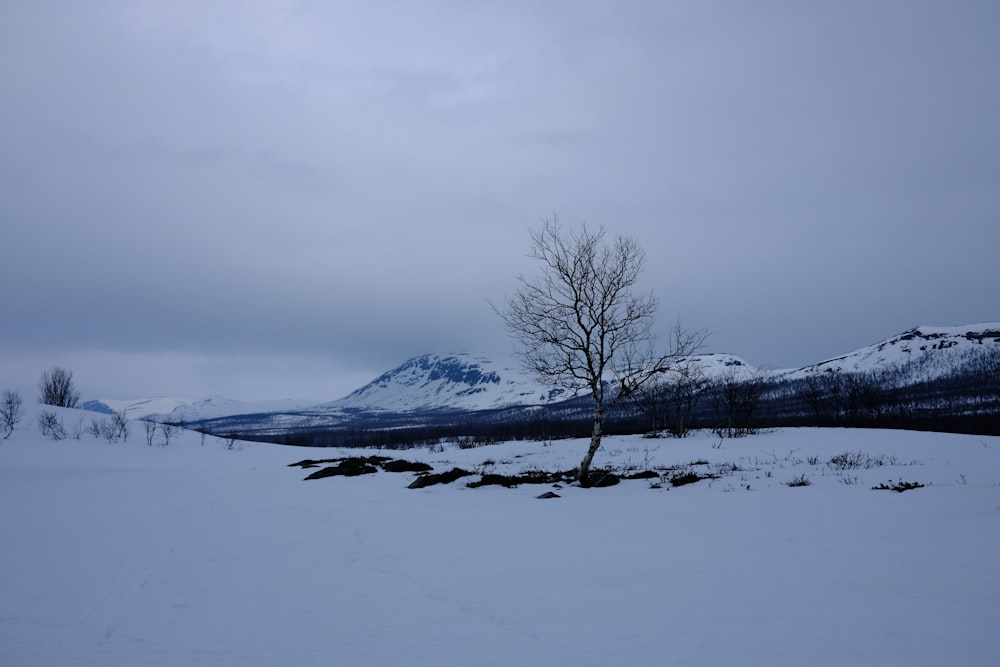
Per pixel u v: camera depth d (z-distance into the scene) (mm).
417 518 17438
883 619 7305
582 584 9648
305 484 28953
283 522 17250
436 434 138875
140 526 17031
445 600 9102
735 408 59750
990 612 7473
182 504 22094
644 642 6852
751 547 11836
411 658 6707
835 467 27734
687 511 16906
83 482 33125
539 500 20703
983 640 6516
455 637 7387
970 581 8852
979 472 24219
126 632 7969
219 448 76625
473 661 6520
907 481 21078
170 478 35344
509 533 14602
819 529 13273
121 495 25750
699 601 8383
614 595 8906
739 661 6117
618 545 12680
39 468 49469
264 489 27094
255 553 13016
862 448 37000
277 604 9148
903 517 14109
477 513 18125
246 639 7586
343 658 6793
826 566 10047
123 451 67125
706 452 39344
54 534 15812
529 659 6504
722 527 14195
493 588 9648
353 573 11047
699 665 6070
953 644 6410
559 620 7852
